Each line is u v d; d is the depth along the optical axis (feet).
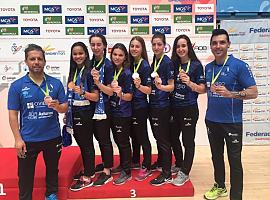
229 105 10.41
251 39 17.54
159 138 12.17
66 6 17.20
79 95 11.51
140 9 17.30
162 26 17.42
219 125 10.67
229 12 17.66
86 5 17.22
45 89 10.10
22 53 17.43
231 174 10.74
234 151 10.58
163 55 12.07
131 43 11.99
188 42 11.98
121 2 17.24
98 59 12.00
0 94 17.65
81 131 11.70
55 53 17.44
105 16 17.29
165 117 12.04
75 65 11.80
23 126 10.14
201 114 18.20
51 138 10.37
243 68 10.19
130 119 12.28
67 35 17.37
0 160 13.21
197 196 11.97
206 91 11.44
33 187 11.15
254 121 18.19
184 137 12.25
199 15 17.47
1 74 17.53
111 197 11.77
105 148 12.20
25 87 9.89
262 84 17.87
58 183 11.50
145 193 11.84
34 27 17.29
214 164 11.66
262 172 14.33
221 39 10.27
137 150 13.64
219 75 10.48
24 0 17.12
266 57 17.69
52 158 10.68
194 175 14.05
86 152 11.98
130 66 12.12
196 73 11.94
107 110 12.03
